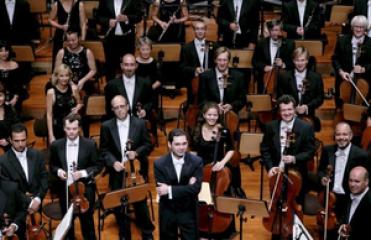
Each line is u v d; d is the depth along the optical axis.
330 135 14.66
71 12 15.23
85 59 14.06
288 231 10.59
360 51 14.09
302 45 14.56
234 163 11.59
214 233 11.10
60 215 11.12
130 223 11.93
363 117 12.97
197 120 11.88
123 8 15.09
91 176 10.86
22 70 15.35
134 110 12.90
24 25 16.00
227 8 15.39
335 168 11.11
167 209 10.25
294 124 11.28
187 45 14.36
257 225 11.86
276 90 13.45
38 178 10.88
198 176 10.07
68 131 10.83
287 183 10.68
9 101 13.91
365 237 10.05
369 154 11.38
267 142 11.46
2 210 10.17
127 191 9.95
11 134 10.72
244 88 13.10
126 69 12.74
